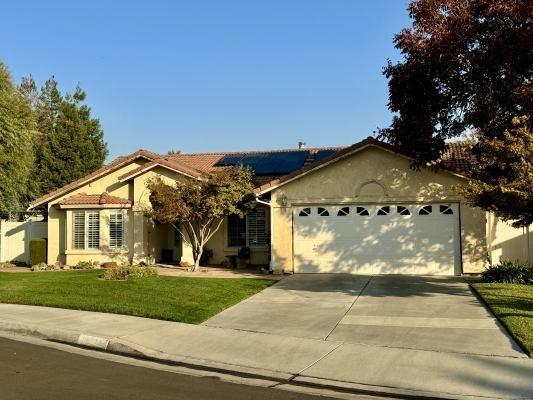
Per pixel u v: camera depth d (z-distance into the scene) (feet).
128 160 77.30
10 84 75.87
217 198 64.34
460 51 51.44
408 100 56.18
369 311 40.60
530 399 22.52
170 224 80.23
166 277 57.62
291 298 46.60
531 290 47.16
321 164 62.85
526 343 29.76
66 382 24.43
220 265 74.02
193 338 33.06
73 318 38.06
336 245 63.16
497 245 62.03
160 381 25.08
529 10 47.14
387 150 61.21
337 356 29.12
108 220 77.00
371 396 23.62
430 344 30.94
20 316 38.78
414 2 52.80
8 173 76.38
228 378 26.04
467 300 44.32
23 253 88.74
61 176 126.31
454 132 57.82
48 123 155.33
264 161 85.25
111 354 30.78
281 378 26.12
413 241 61.41
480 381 24.72
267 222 73.41
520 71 49.78
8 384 23.86
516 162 42.24
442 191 60.75
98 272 64.54
